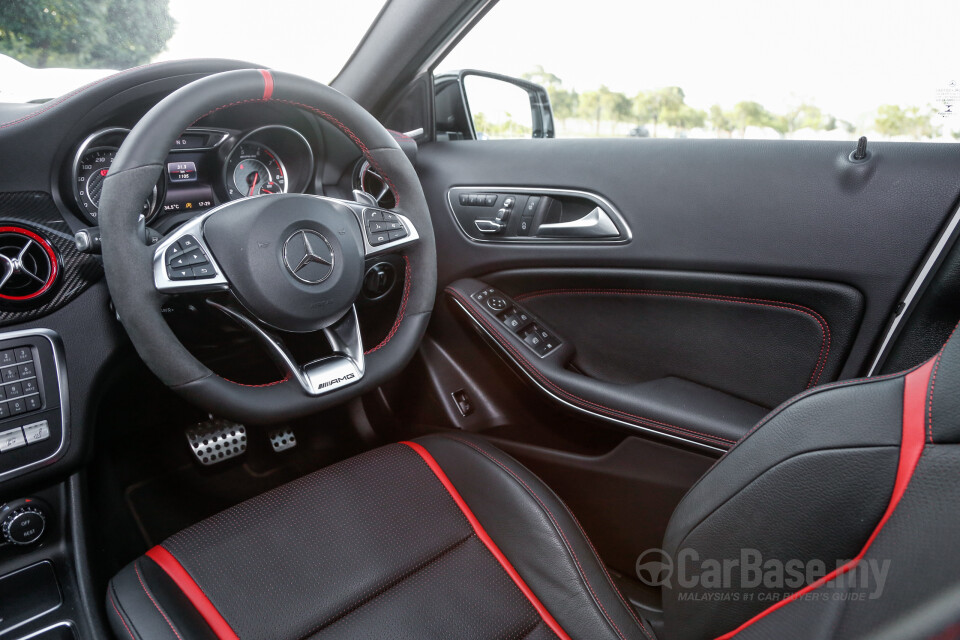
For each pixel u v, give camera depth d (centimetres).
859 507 46
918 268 96
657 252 117
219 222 83
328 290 87
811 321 106
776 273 107
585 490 119
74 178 88
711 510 59
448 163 139
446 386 138
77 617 91
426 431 140
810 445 50
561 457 120
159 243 81
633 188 119
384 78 131
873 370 103
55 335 87
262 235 83
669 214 115
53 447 88
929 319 95
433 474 91
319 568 77
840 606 44
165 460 130
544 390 118
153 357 80
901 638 38
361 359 95
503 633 72
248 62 105
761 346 111
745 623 53
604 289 124
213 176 107
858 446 47
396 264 115
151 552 80
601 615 71
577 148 125
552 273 128
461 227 138
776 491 52
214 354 112
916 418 44
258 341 88
